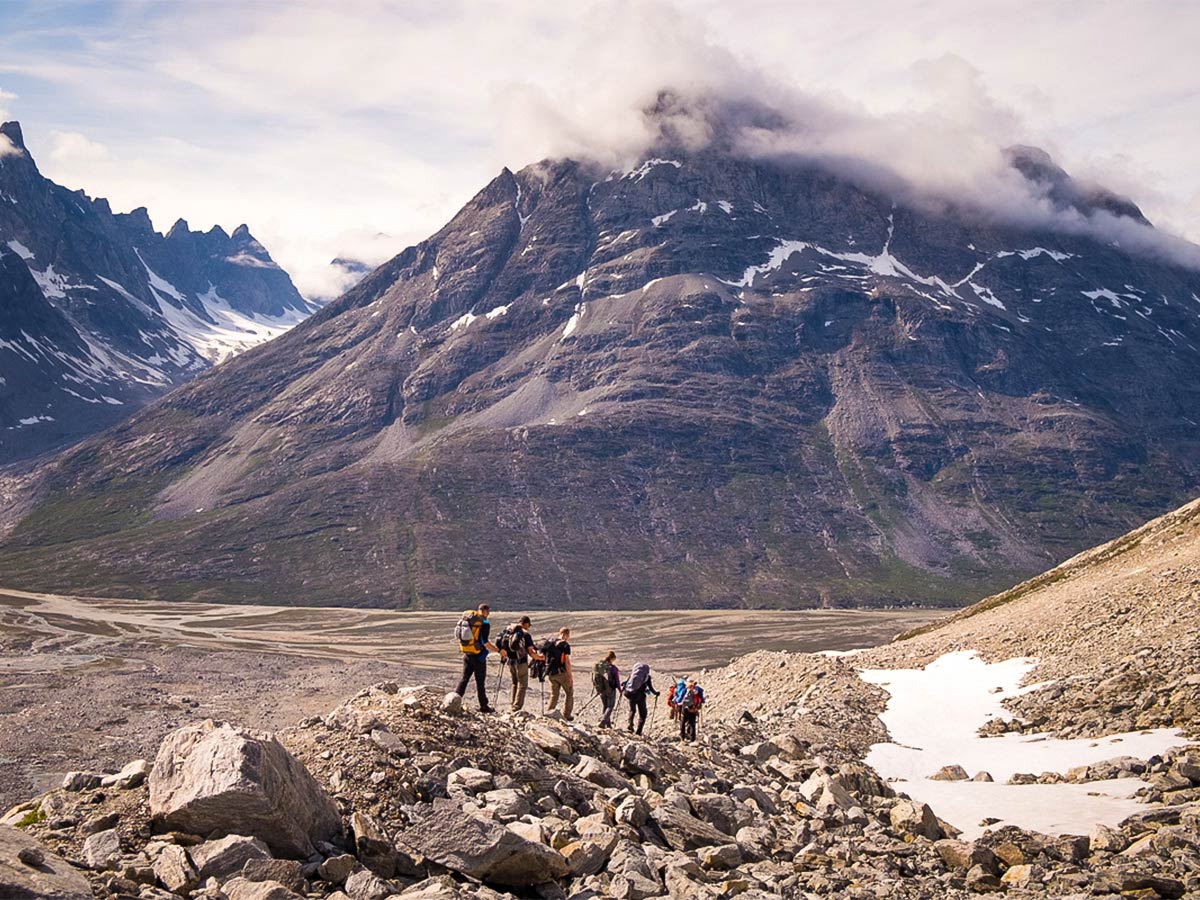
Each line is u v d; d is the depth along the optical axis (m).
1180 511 80.50
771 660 65.56
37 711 89.00
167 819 15.47
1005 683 45.44
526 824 17.25
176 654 150.00
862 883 18.88
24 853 13.35
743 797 23.84
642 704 33.91
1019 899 18.30
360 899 14.58
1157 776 27.55
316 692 112.81
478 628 24.84
